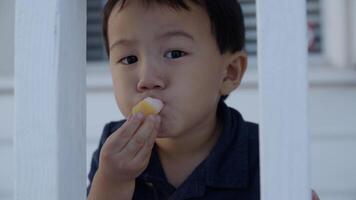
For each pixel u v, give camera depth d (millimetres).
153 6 893
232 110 1150
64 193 669
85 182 726
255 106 2221
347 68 2314
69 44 688
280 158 597
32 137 663
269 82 601
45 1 669
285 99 598
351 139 2254
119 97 922
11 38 2346
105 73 2330
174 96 886
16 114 667
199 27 941
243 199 1010
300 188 593
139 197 1052
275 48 602
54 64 665
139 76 891
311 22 2424
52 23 667
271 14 603
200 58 935
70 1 691
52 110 662
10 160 2283
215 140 1085
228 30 1049
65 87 679
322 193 2250
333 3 2393
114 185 832
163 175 1051
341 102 2260
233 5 1095
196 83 921
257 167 1047
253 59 2350
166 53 898
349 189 2246
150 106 850
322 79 2256
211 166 1020
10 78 2291
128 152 814
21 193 661
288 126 597
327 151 2262
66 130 680
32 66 667
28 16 671
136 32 893
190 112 916
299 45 597
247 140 1088
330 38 2396
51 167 658
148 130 824
